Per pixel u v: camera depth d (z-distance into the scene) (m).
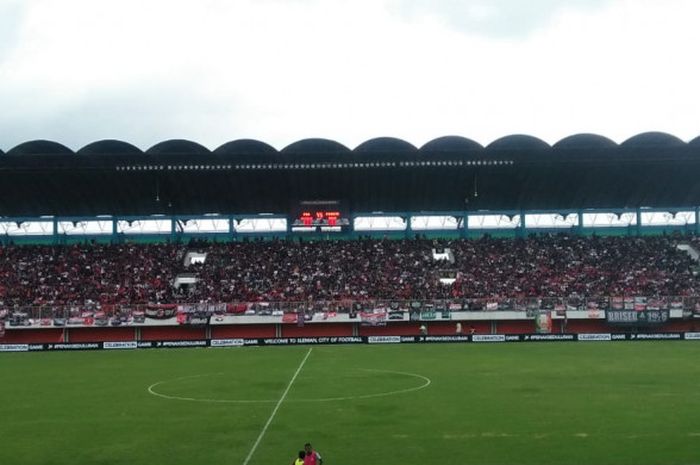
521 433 29.81
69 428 32.44
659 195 90.50
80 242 94.81
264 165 82.12
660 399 37.84
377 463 25.53
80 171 82.38
